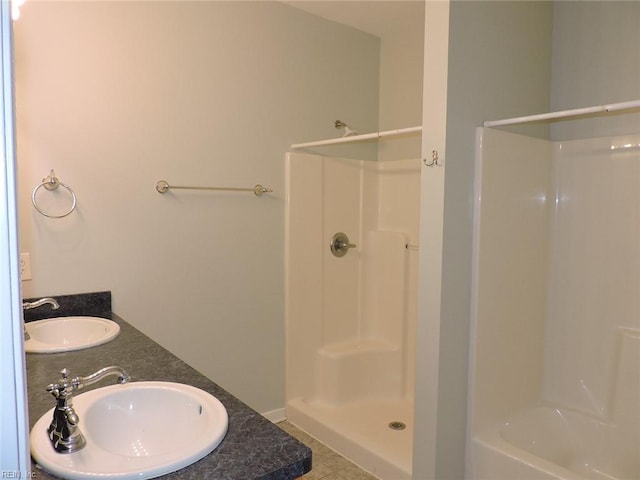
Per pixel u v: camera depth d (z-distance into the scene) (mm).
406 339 3033
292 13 2777
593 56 2316
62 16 2016
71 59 2045
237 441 1016
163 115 2322
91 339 1768
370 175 3213
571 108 2395
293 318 2877
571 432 2271
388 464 2271
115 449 1139
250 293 2701
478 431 2027
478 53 1935
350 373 2975
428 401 1899
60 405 968
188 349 2482
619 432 2160
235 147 2584
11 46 462
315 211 2936
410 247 3018
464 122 1883
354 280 3186
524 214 2205
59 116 2023
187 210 2428
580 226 2334
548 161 2365
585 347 2332
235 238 2617
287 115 2789
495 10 2020
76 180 2082
